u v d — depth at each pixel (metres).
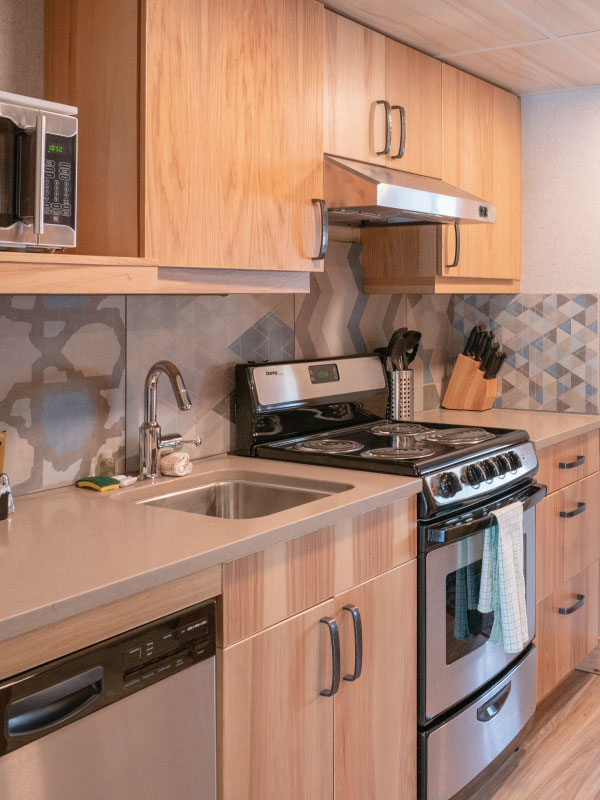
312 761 1.87
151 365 2.30
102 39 1.84
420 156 2.76
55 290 1.59
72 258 1.61
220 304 2.52
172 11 1.81
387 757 2.13
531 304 3.54
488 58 2.91
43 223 1.53
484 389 3.50
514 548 2.46
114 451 2.21
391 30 2.59
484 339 3.52
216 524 1.73
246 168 2.03
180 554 1.52
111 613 1.40
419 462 2.24
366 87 2.48
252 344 2.65
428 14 2.45
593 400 3.42
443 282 3.01
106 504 1.92
